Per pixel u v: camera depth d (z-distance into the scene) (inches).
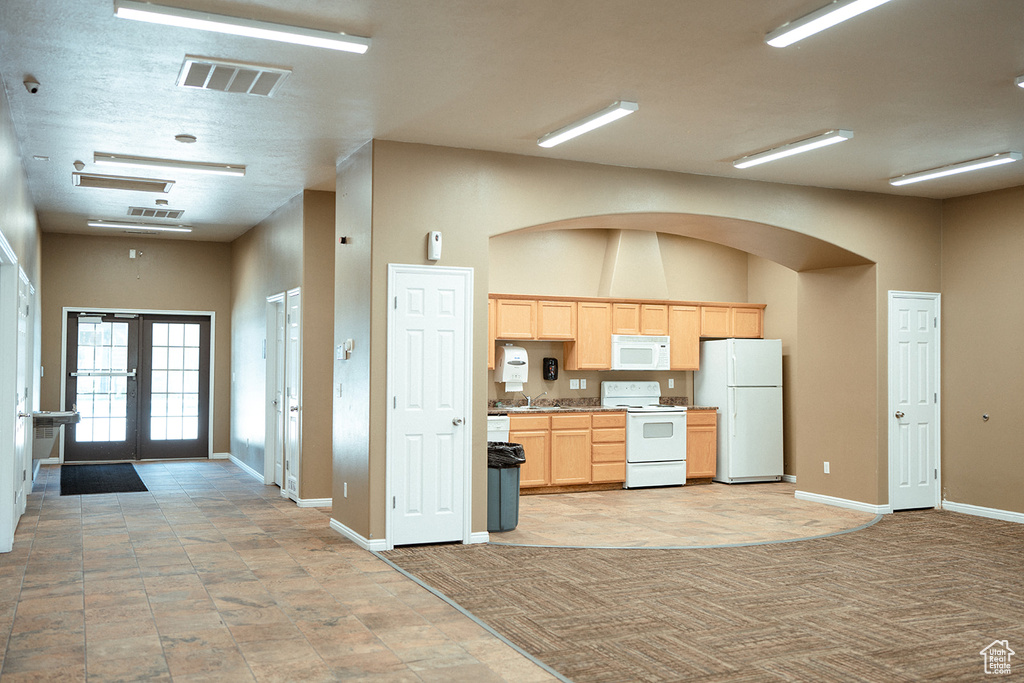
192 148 251.3
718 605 182.5
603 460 363.3
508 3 147.8
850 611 178.5
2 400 231.9
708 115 215.0
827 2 146.7
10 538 232.7
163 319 448.1
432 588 195.3
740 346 387.2
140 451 443.5
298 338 317.4
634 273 392.8
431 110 211.0
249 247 410.0
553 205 259.0
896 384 310.2
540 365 382.9
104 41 165.2
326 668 143.8
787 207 293.1
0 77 185.8
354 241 253.6
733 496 346.0
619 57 174.2
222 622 169.2
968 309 311.9
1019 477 291.0
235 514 292.4
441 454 245.0
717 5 148.4
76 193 319.3
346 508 256.8
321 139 239.5
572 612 177.0
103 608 178.4
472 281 248.2
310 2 147.2
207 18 149.9
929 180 287.0
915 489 313.6
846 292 319.0
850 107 208.1
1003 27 157.9
